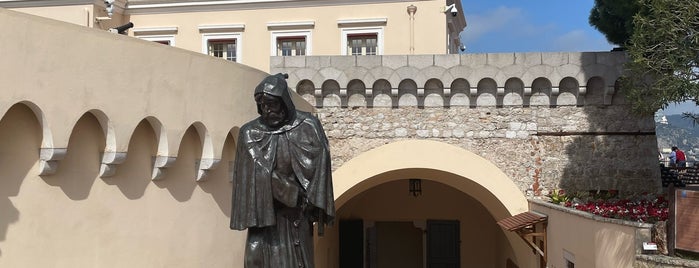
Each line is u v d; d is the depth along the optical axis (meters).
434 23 22.00
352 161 15.67
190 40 23.39
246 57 23.02
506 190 15.27
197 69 9.48
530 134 15.35
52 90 7.26
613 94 15.08
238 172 5.08
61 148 7.39
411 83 15.69
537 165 15.28
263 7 23.03
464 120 15.55
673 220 8.37
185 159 9.62
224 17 23.27
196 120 9.47
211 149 9.81
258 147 5.03
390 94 15.68
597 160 15.12
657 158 14.96
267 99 4.99
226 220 10.55
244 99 10.64
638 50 10.50
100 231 8.18
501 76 15.27
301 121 5.15
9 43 6.76
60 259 7.63
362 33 22.34
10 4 22.52
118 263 8.43
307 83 15.88
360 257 22.22
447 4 22.62
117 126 8.12
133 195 8.69
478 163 15.39
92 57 7.77
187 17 23.47
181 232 9.52
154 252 9.02
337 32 22.52
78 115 7.59
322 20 22.62
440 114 15.60
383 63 15.54
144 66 8.52
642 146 15.02
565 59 15.09
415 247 25.09
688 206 8.22
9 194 7.07
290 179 5.03
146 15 23.75
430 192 22.36
